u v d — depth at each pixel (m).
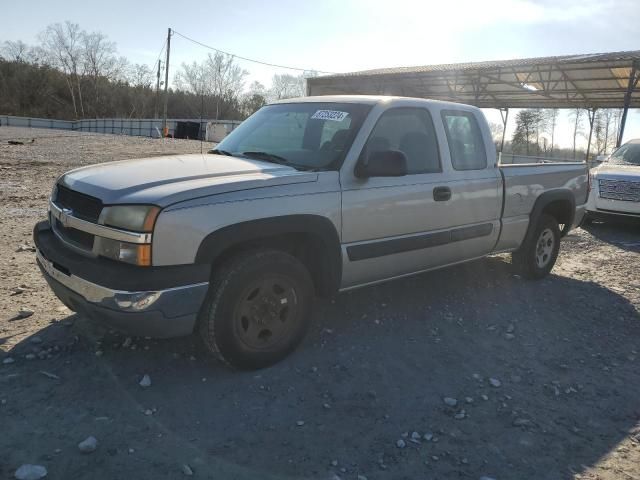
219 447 2.83
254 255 3.46
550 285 6.05
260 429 3.01
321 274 3.98
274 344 3.67
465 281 5.89
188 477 2.58
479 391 3.60
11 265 5.51
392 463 2.80
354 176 3.99
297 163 4.06
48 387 3.26
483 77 30.69
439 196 4.59
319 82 35.50
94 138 33.94
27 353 3.64
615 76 26.53
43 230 3.92
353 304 4.96
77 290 3.24
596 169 10.59
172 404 3.18
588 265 7.18
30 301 4.55
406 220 4.34
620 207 9.80
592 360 4.20
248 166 3.84
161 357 3.71
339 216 3.86
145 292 3.03
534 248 5.92
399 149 4.41
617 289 6.09
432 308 5.02
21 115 89.94
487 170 5.15
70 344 3.80
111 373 3.47
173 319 3.15
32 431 2.84
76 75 92.12
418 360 3.98
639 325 5.00
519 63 26.03
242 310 3.46
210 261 3.22
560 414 3.39
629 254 7.97
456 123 4.98
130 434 2.87
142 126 61.31
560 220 6.55
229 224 3.27
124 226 3.10
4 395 3.14
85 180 3.56
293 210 3.57
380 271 4.29
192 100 83.00
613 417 3.39
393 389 3.54
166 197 3.13
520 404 3.47
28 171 13.69
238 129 4.98
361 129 4.12
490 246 5.30
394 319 4.69
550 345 4.43
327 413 3.21
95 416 3.01
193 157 4.20
